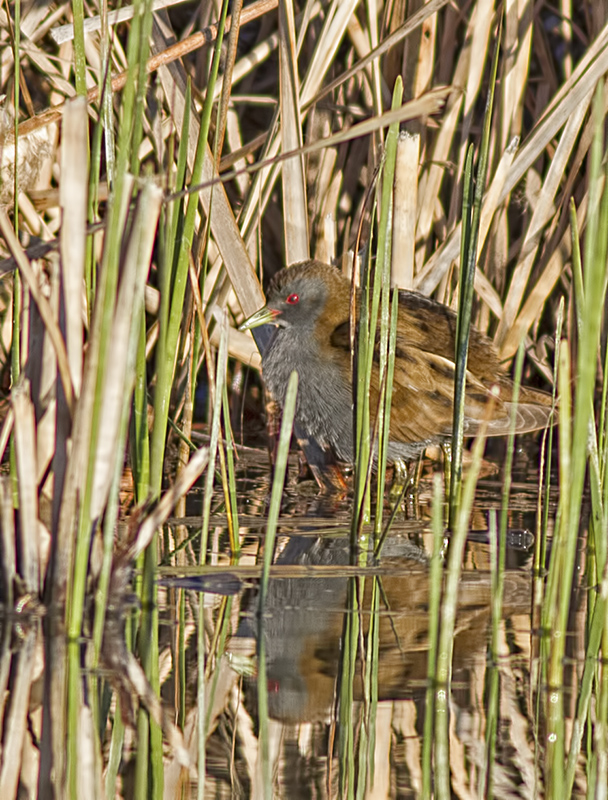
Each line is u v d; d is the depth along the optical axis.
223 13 7.58
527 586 7.34
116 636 6.27
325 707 5.61
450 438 9.93
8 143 9.23
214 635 6.37
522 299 11.52
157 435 6.97
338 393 9.95
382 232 7.76
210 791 4.86
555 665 5.78
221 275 10.67
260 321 10.12
